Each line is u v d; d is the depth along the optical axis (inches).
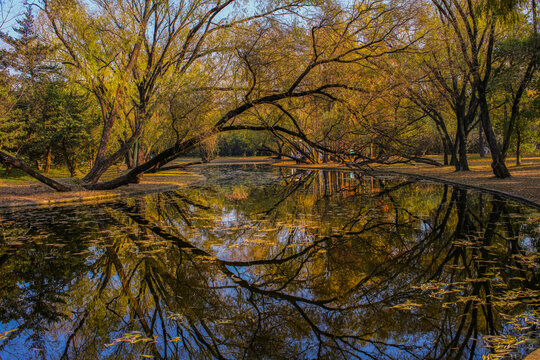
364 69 452.8
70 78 605.3
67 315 172.4
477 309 163.8
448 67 671.8
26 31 613.9
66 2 558.3
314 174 1136.2
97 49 581.9
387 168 1253.7
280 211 452.4
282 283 211.5
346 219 389.4
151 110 619.8
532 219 349.7
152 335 152.1
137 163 846.5
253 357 134.0
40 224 378.6
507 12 461.1
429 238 299.1
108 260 256.4
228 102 502.0
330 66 456.1
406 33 447.2
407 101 628.4
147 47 673.6
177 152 533.0
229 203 539.5
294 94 462.0
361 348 136.8
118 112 677.3
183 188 773.3
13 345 143.6
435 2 665.0
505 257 238.5
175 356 134.2
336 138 490.9
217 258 260.5
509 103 887.7
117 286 209.2
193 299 190.2
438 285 195.0
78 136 967.0
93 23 577.0
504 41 736.3
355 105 450.6
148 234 333.7
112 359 131.8
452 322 154.0
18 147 919.7
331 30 445.7
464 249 261.6
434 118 1003.3
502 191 530.6
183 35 649.0
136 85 661.9
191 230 349.4
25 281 218.4
